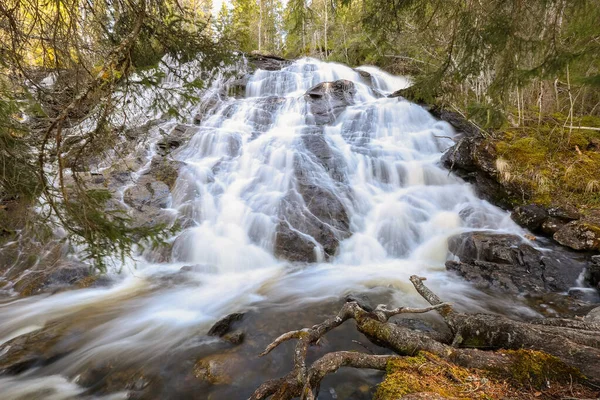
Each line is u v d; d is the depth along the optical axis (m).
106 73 2.92
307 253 6.89
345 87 13.75
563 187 6.89
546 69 4.70
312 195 8.16
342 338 4.01
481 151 8.30
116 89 3.15
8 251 6.37
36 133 3.02
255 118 12.68
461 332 3.12
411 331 3.13
